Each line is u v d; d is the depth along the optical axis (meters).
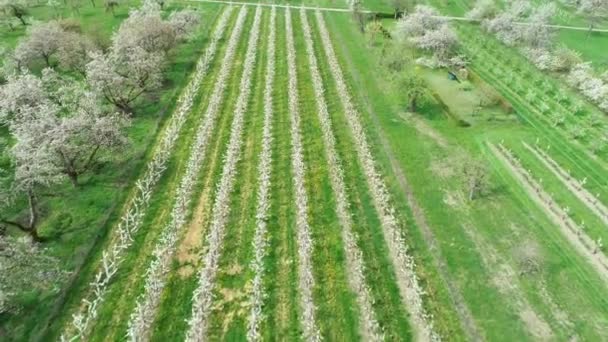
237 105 46.19
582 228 33.03
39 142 33.22
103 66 43.72
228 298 27.75
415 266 29.91
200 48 60.41
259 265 29.17
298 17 72.00
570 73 53.94
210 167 38.62
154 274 28.20
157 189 36.09
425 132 43.88
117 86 43.78
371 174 37.38
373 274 29.33
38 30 52.28
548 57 56.38
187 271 29.45
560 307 27.53
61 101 42.91
